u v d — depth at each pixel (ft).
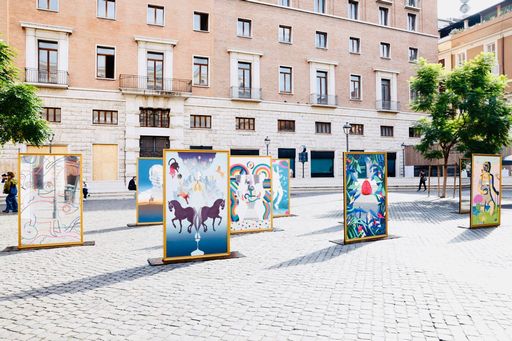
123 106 88.69
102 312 14.89
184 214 23.67
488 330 13.00
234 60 100.94
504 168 108.27
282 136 106.42
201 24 99.50
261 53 103.50
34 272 21.01
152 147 92.48
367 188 29.86
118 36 89.25
